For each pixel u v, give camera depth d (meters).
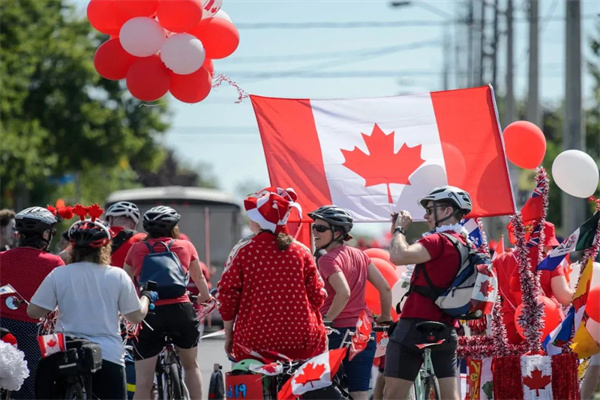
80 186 134.50
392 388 18.50
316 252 20.80
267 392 17.45
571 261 33.34
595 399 26.95
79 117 108.50
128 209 23.34
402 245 18.14
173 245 21.64
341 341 20.36
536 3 50.34
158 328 20.97
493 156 22.25
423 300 18.27
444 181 22.19
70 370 16.83
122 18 20.70
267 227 17.59
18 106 90.31
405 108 22.69
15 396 19.66
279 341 17.33
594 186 22.27
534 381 20.05
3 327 19.47
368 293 23.09
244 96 22.48
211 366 36.12
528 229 20.97
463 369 24.66
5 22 88.62
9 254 19.58
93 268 17.72
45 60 105.06
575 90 42.94
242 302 17.53
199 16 20.16
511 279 20.70
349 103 22.83
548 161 90.44
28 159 89.75
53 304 17.56
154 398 21.22
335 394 17.61
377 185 22.33
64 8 107.75
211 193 65.75
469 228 23.17
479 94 22.45
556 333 20.33
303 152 22.50
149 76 20.47
